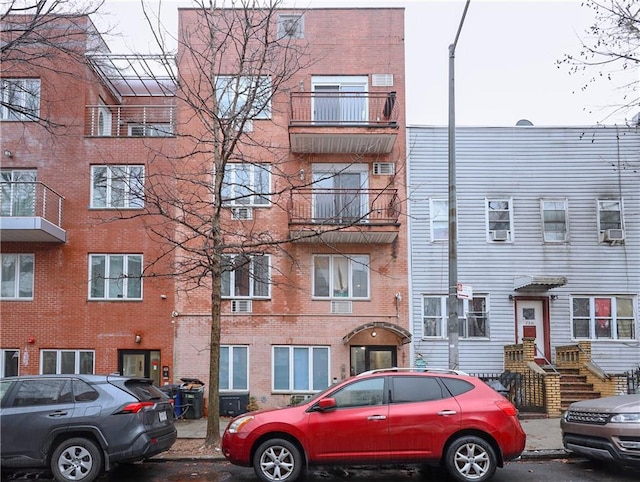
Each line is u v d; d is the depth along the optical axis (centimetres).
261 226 1652
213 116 1200
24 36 1157
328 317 1631
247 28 1181
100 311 1628
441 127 1730
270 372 1603
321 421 808
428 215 1694
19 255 1652
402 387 832
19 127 1675
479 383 845
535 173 1723
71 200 1662
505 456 805
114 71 1820
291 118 1639
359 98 1691
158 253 1647
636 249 1697
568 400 1465
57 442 823
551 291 1678
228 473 902
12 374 1606
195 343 1609
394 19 1745
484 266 1683
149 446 827
